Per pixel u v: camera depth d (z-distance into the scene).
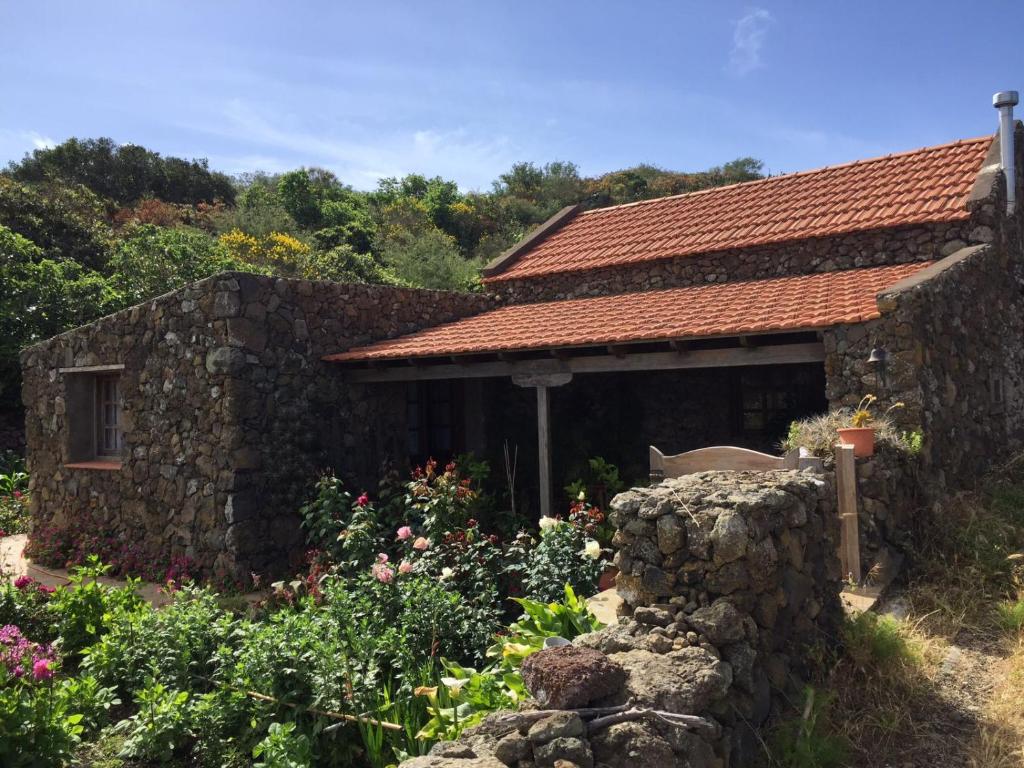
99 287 16.69
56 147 36.62
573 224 15.34
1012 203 10.42
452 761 2.83
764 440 11.47
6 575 8.44
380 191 46.44
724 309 8.84
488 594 6.67
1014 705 4.09
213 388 9.12
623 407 12.51
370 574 6.72
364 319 10.76
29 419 11.71
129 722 5.28
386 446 10.95
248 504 8.97
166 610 6.29
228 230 28.66
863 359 7.18
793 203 12.36
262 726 5.11
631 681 3.24
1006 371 10.07
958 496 7.13
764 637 3.79
